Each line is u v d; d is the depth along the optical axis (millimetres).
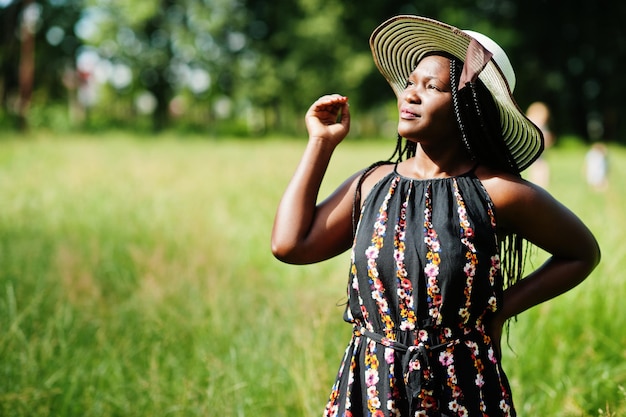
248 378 4074
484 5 43469
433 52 2312
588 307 4949
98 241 6820
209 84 49188
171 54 47812
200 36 47656
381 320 2236
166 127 46000
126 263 6305
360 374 2277
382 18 43906
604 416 3703
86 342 4672
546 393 4262
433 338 2184
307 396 3762
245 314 4887
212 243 6918
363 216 2285
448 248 2148
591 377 4457
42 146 18859
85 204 9078
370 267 2223
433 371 2172
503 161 2291
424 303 2172
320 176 2383
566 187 12695
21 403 3830
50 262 6195
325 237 2363
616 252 5574
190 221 7797
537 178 11508
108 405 3957
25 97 27016
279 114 50375
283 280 5953
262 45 47500
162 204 9141
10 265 5941
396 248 2186
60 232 7523
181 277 5527
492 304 2211
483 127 2238
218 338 4539
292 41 44438
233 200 9695
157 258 5930
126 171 12609
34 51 44875
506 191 2227
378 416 2215
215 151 21641
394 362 2197
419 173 2309
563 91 43188
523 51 42438
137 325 4789
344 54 43219
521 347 4574
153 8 45250
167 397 4020
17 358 4156
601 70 43562
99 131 32938
